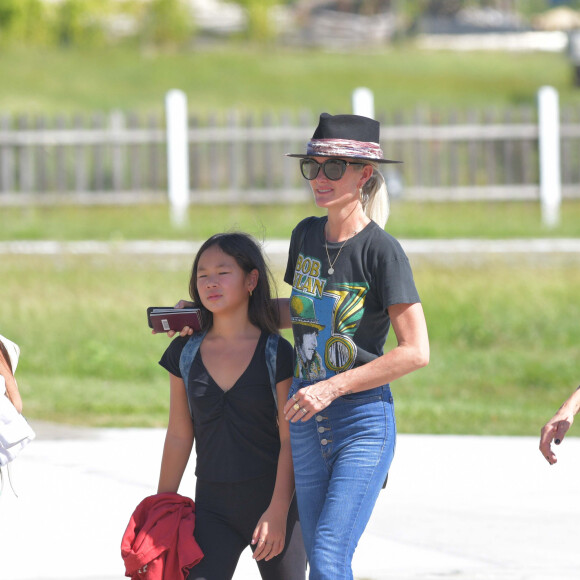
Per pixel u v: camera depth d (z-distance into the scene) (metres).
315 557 14.88
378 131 15.71
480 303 52.75
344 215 15.51
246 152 81.62
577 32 148.25
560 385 42.88
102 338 47.09
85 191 80.69
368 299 15.26
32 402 38.12
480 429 35.38
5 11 156.25
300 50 172.25
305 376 15.62
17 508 24.98
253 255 16.11
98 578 20.39
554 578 20.70
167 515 15.60
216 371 15.91
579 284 56.84
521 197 81.56
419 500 26.39
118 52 151.62
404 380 43.25
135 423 35.16
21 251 61.25
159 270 60.16
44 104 119.25
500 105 132.38
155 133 80.75
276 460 16.08
